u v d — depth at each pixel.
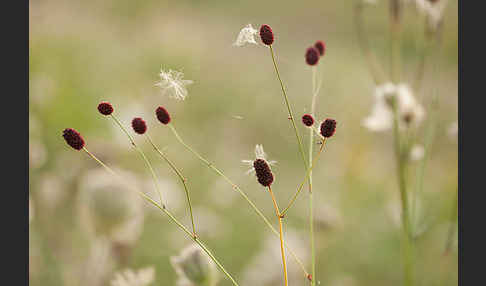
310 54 1.00
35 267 1.27
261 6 4.93
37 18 2.77
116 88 2.38
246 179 1.98
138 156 1.54
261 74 3.10
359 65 3.74
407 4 1.23
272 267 1.31
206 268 1.06
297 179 2.12
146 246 1.38
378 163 2.10
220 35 4.11
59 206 1.33
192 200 1.77
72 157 1.43
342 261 1.61
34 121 1.63
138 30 3.67
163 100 2.14
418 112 1.21
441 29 1.22
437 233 1.45
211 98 2.68
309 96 2.75
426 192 1.75
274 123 2.46
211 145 2.19
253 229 1.70
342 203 1.81
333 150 2.17
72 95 2.07
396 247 1.68
